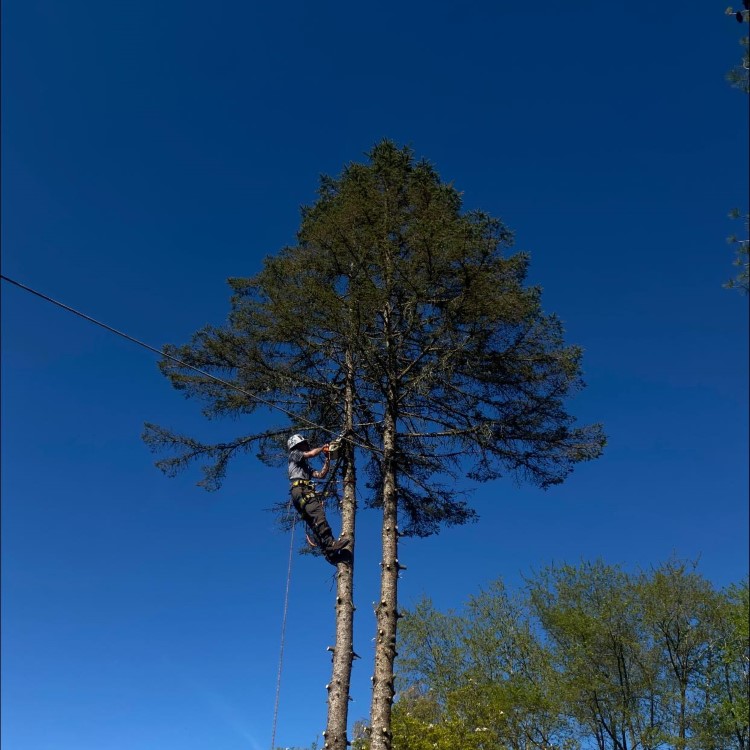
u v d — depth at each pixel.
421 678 19.83
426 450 12.77
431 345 12.27
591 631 20.75
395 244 12.43
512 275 12.32
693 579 21.61
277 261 13.16
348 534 11.59
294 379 12.79
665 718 20.55
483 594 21.23
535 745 18.59
